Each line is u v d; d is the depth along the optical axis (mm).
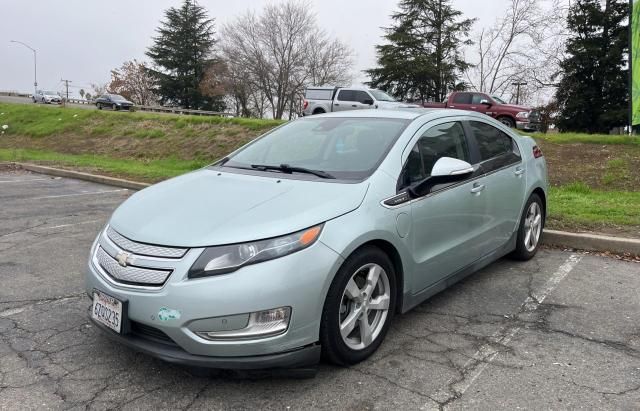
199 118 19938
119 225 3287
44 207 8648
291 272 2840
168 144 18406
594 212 6996
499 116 20125
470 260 4297
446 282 4070
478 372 3205
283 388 3029
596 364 3291
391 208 3426
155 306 2822
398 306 3621
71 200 9344
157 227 3076
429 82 45219
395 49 45625
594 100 31891
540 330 3789
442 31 45469
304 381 3102
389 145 3805
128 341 2955
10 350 3510
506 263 5297
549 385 3051
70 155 18703
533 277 4883
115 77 70438
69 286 4785
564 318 3988
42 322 3973
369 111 4543
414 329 3814
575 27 32188
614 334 3715
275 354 2844
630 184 9805
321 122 4535
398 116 4230
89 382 3107
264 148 4449
